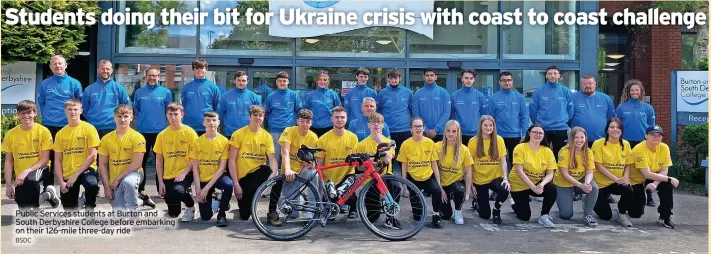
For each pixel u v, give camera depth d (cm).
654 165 677
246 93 821
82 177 639
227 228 627
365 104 730
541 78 1077
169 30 1027
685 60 1298
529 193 682
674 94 958
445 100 841
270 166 638
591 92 828
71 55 981
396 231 607
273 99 840
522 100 838
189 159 648
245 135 638
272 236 582
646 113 818
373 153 646
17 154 639
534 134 671
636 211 688
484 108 848
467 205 770
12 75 970
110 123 789
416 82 1061
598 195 690
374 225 630
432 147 653
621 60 1321
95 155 644
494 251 559
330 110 849
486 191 687
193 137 647
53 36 929
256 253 540
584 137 669
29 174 632
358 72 852
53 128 775
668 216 667
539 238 612
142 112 799
